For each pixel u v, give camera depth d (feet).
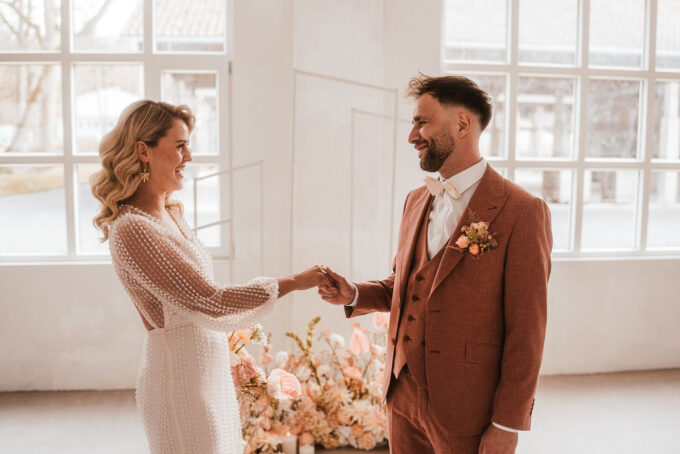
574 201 12.39
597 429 9.77
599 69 12.15
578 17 12.10
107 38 11.34
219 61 11.27
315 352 11.03
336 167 11.05
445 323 5.35
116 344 11.39
